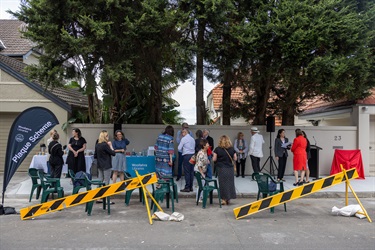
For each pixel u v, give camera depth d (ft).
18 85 45.11
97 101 46.93
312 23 34.24
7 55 57.41
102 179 29.37
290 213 26.89
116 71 33.24
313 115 55.77
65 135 44.19
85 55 33.40
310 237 20.74
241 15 37.55
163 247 18.97
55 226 22.99
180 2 35.12
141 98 48.21
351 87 37.45
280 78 39.96
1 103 45.01
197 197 29.84
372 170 45.70
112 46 34.83
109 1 31.17
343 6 36.94
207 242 19.81
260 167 44.73
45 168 37.35
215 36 35.94
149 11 33.09
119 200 31.53
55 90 49.19
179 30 35.94
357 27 34.45
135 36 33.71
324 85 36.76
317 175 40.88
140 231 21.91
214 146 44.50
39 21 33.19
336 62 34.40
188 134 34.50
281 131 39.11
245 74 41.63
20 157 27.14
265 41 35.22
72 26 33.83
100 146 29.19
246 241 19.99
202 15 34.01
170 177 30.14
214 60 37.88
